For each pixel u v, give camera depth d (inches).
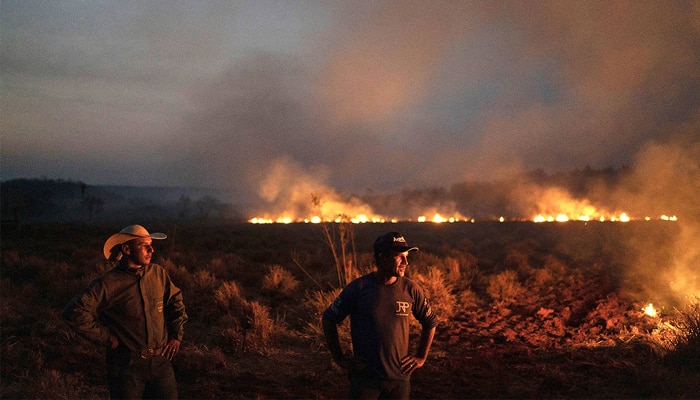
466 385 283.9
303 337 375.6
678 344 323.3
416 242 1138.7
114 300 176.9
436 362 325.4
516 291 559.5
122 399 175.5
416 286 181.6
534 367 311.4
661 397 257.1
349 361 173.5
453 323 428.5
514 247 1029.2
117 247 185.3
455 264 671.8
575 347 356.5
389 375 169.9
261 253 880.9
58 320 399.5
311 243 1151.6
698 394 256.8
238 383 283.9
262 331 361.7
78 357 318.0
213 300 482.6
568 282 637.3
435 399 262.1
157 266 188.5
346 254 825.5
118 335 177.2
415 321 410.9
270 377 295.7
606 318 427.2
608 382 284.0
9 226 1354.6
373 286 176.4
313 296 513.0
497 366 316.8
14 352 313.3
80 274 609.9
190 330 399.9
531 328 411.2
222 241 1166.3
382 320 172.1
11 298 465.7
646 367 290.2
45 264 652.1
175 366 303.4
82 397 256.5
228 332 356.8
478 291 588.4
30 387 260.2
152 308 181.0
